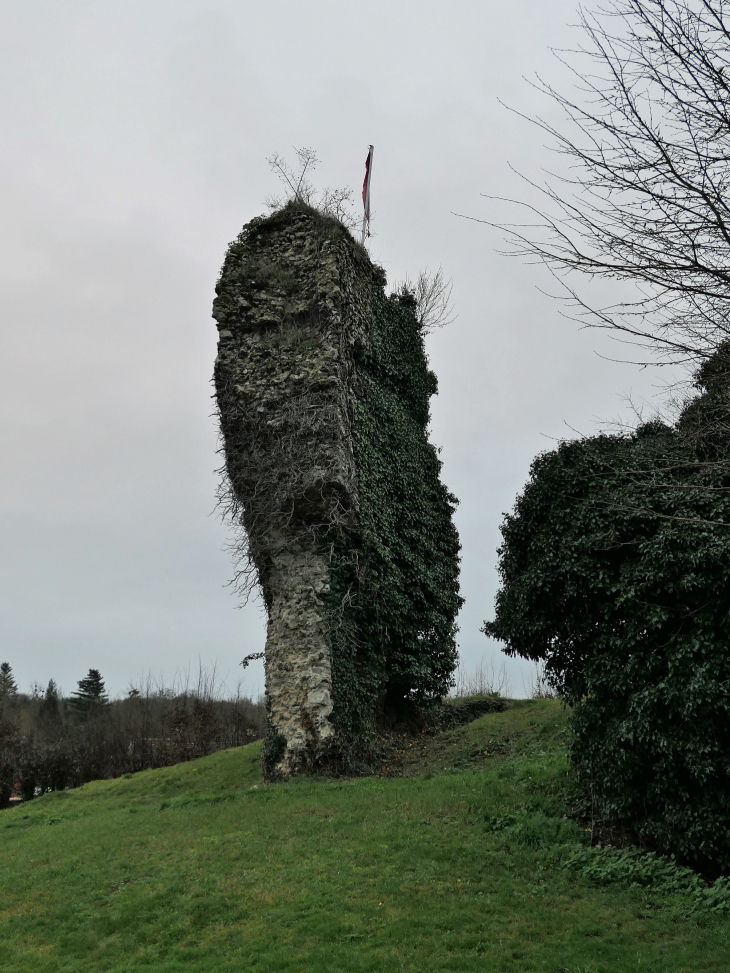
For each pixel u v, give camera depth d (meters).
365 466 21.31
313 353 20.17
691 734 10.70
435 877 10.50
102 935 9.70
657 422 12.84
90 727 37.00
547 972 7.97
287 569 19.45
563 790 13.32
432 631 23.19
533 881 10.40
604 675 12.14
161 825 14.42
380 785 15.62
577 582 12.73
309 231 21.97
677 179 5.80
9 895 11.29
